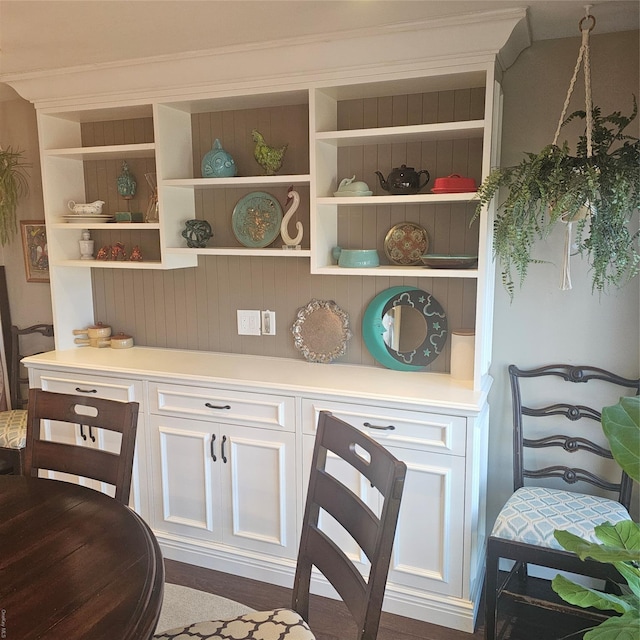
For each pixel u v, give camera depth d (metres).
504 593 2.20
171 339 3.16
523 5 1.96
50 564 1.34
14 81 2.83
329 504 1.60
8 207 3.26
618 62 2.23
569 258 2.23
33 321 3.49
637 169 1.95
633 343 2.35
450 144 2.49
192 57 2.46
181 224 2.89
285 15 2.04
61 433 2.94
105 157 3.08
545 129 2.36
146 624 1.15
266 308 2.93
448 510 2.24
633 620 1.60
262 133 2.79
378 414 2.30
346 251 2.51
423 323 2.62
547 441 2.45
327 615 2.38
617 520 2.07
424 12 2.02
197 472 2.68
